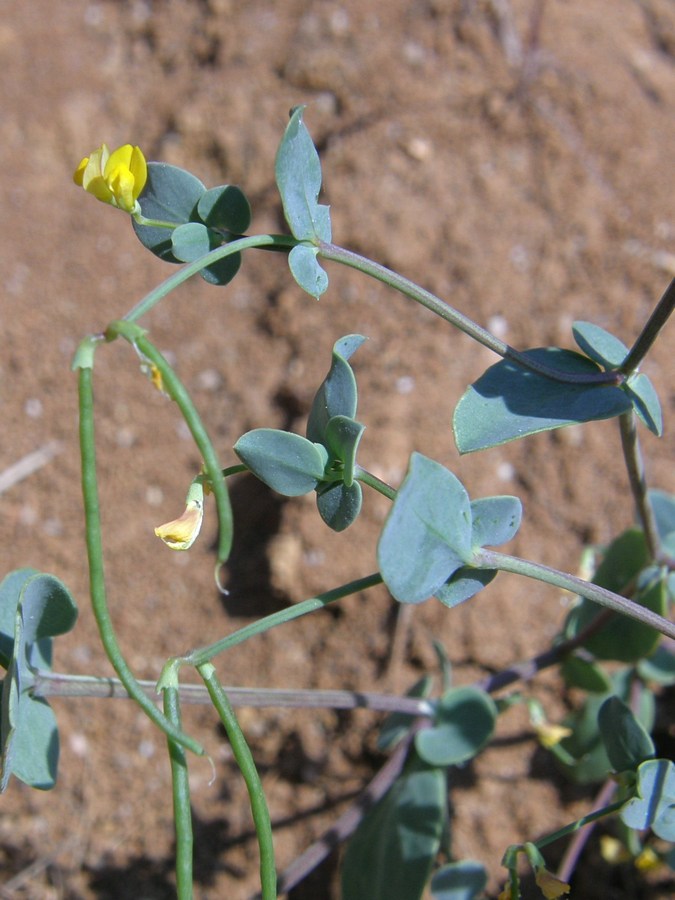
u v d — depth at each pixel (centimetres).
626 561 15
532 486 19
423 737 14
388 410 19
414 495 9
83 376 9
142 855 18
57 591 10
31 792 18
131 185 10
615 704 11
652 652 14
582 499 19
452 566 9
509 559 10
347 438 10
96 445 20
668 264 20
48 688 11
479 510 10
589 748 16
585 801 17
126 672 9
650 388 11
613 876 17
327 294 21
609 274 21
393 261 21
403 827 14
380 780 15
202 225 11
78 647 19
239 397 20
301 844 18
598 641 14
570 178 21
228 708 10
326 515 11
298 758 18
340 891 16
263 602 19
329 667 18
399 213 21
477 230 21
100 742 18
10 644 11
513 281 20
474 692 14
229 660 19
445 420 19
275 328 21
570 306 20
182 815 9
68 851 18
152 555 19
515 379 11
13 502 20
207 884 18
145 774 18
